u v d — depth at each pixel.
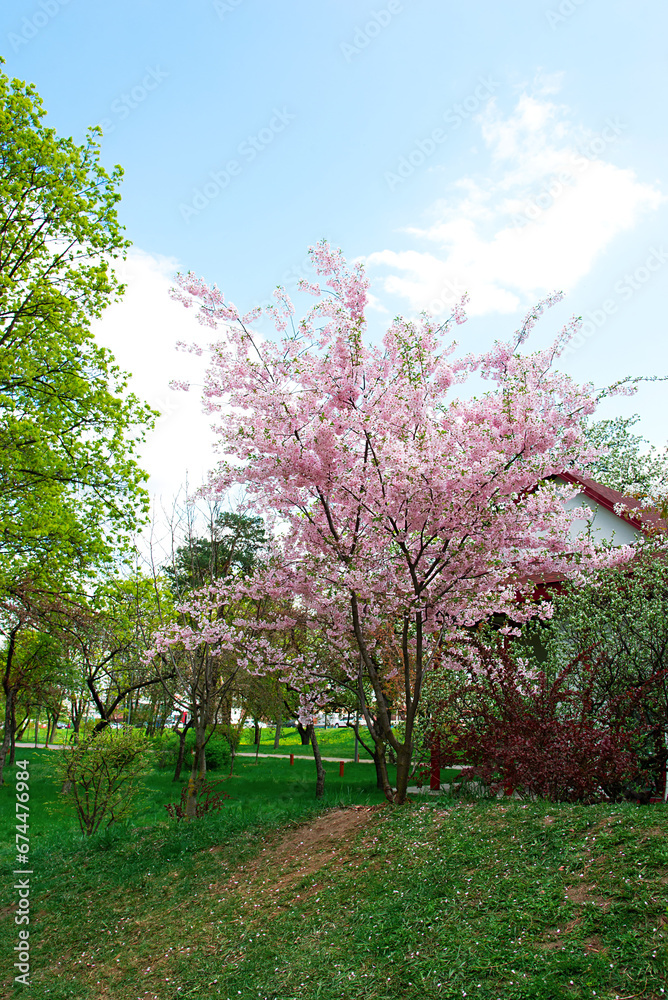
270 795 14.16
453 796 7.32
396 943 4.12
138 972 5.00
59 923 6.36
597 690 7.75
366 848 5.90
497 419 6.75
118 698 14.03
